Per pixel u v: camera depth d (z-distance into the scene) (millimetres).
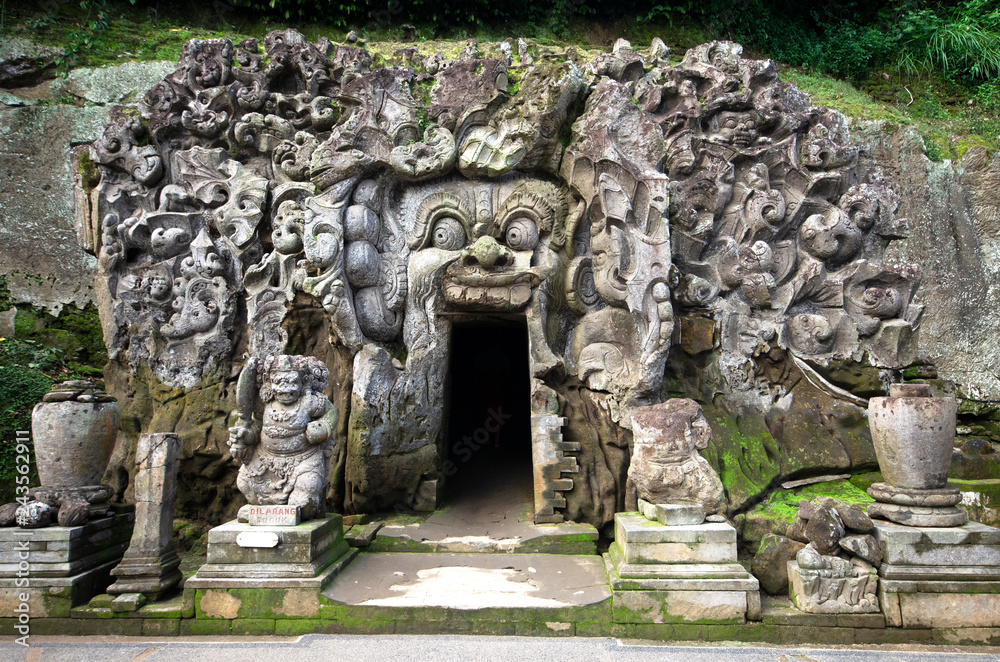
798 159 6395
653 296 5484
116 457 5891
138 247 6199
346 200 5703
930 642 3879
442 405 5801
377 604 3984
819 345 6078
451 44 7582
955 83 9047
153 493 4441
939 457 4207
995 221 7219
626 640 3885
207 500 5855
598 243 5793
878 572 4078
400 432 5570
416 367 5652
